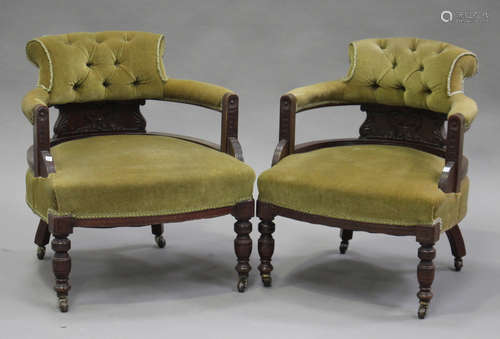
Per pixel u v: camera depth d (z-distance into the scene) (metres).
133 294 3.27
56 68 3.40
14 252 3.74
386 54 3.59
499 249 3.87
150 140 3.40
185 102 3.59
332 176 3.07
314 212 3.09
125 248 3.83
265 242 3.30
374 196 2.96
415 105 3.50
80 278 3.43
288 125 3.39
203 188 3.07
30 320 3.01
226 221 4.28
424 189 2.93
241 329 2.96
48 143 3.03
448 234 3.53
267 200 3.20
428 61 3.46
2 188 4.64
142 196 2.98
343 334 2.93
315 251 3.85
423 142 3.57
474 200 4.57
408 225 2.95
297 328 2.98
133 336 2.89
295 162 3.24
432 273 3.00
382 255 3.80
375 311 3.14
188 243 3.93
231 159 3.23
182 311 3.11
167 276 3.48
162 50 3.66
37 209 3.10
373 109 3.66
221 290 3.33
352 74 3.62
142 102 3.69
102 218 2.97
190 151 3.26
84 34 3.56
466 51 3.42
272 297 3.26
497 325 3.02
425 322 3.04
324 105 3.62
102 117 3.63
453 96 3.35
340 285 3.41
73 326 2.96
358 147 3.43
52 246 2.98
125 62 3.58
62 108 3.54
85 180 2.93
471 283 3.45
